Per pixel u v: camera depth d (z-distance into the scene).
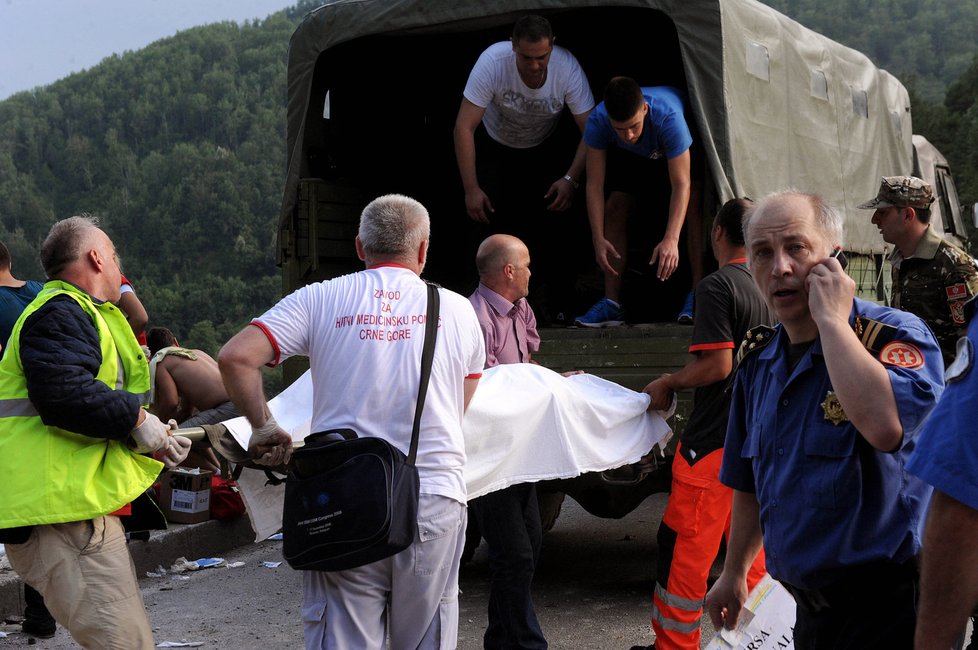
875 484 2.37
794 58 6.54
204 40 163.12
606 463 4.40
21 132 137.62
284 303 3.11
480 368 3.30
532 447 4.18
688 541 4.09
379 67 7.21
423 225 3.29
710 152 5.40
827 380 2.45
